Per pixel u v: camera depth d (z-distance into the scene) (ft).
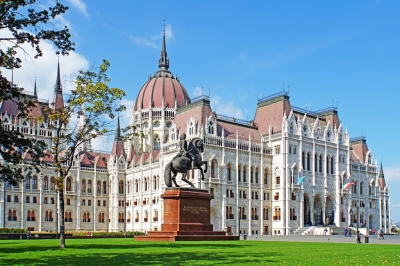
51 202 466.29
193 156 204.13
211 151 390.63
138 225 477.36
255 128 455.22
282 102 449.06
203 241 184.03
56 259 104.78
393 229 526.16
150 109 538.47
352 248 151.12
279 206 422.82
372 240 268.00
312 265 90.17
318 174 452.76
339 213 463.83
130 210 493.77
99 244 173.78
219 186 392.68
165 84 557.74
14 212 439.63
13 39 127.24
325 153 460.55
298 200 430.20
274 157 435.53
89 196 496.23
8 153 138.51
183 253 119.24
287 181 422.41
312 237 332.39
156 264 91.71
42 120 176.76
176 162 199.52
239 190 408.26
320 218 453.58
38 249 142.61
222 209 390.21
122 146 519.19
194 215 195.83
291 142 432.25
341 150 478.18
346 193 473.67
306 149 444.14
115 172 503.20
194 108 425.69
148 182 467.11
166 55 599.16
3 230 333.42
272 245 164.86
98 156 523.70
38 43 130.00
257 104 476.54
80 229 483.51
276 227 422.82
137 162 502.38
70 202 481.05
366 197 520.83
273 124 447.01
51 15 131.64
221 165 395.14
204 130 393.91
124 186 508.53
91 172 501.56
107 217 508.12
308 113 486.38
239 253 119.34
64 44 136.15
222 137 399.24
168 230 192.54
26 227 444.96
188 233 190.60
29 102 139.54
